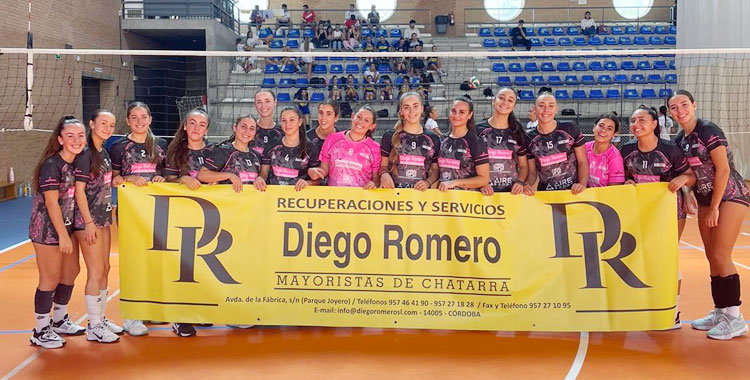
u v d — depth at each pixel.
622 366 4.97
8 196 16.64
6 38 15.24
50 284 5.42
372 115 5.80
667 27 26.80
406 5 28.17
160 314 5.62
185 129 5.89
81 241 5.54
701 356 5.20
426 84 22.64
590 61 24.86
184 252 5.64
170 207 5.67
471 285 5.63
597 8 27.77
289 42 25.56
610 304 5.56
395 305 5.63
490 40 26.50
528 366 4.98
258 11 25.98
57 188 5.27
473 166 5.76
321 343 5.56
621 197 5.61
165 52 8.45
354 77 23.83
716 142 5.52
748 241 10.86
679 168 5.74
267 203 5.69
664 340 5.63
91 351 5.34
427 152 5.78
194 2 22.84
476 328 5.60
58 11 17.80
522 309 5.59
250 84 23.58
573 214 5.65
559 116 22.34
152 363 5.04
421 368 4.93
